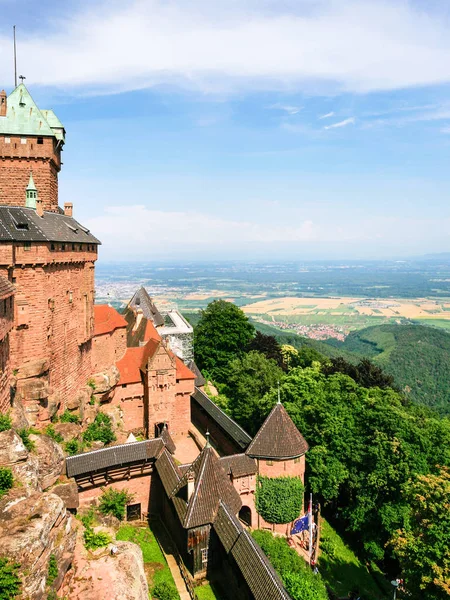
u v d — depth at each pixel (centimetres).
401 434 4872
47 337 4109
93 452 4266
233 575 3462
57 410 4400
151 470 4612
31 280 3922
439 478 3500
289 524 4750
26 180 5156
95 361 5675
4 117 5059
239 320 9588
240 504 3956
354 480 4988
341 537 5153
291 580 3356
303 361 10169
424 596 3253
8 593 2339
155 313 9525
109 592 2780
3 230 3725
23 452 3014
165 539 4144
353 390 6184
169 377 5941
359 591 4234
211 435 6319
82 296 5109
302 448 4744
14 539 2488
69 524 2998
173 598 3300
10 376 3500
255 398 6669
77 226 5362
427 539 3309
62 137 5662
